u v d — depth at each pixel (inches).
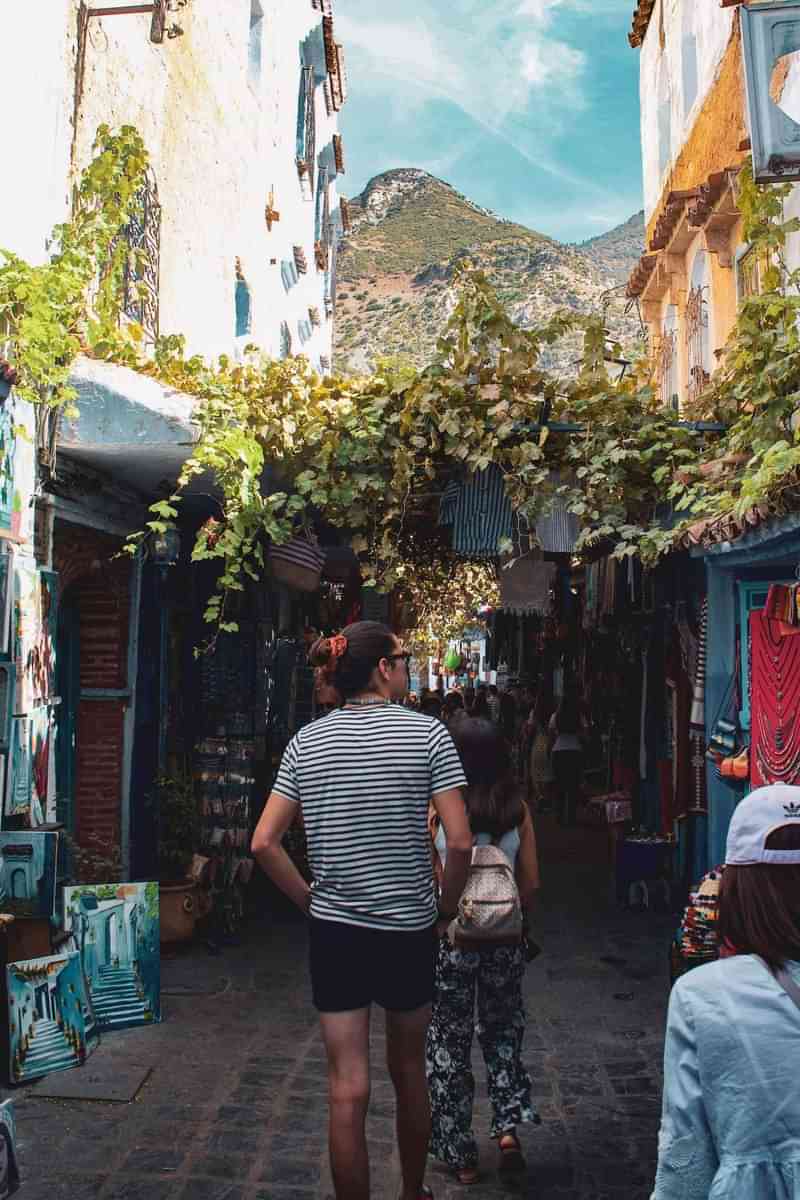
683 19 426.3
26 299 219.5
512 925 169.9
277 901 369.4
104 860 286.0
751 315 254.4
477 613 1074.1
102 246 255.0
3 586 216.8
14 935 213.6
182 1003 256.7
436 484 312.5
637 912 361.4
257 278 476.1
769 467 185.2
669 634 386.6
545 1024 248.4
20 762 225.8
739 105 332.2
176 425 252.7
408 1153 141.4
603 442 279.7
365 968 132.3
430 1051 172.4
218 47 403.9
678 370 429.1
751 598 270.8
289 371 280.7
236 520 269.0
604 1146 181.5
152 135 325.4
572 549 305.6
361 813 133.5
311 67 658.8
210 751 341.1
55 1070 208.7
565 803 571.5
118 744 320.2
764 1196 65.9
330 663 147.1
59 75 253.6
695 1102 69.9
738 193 303.0
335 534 418.9
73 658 317.1
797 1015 68.9
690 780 350.9
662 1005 261.7
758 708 245.6
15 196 231.6
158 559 302.8
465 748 181.5
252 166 463.2
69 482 268.8
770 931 72.2
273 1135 183.5
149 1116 190.2
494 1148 180.5
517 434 285.9
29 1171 168.1
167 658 355.9
